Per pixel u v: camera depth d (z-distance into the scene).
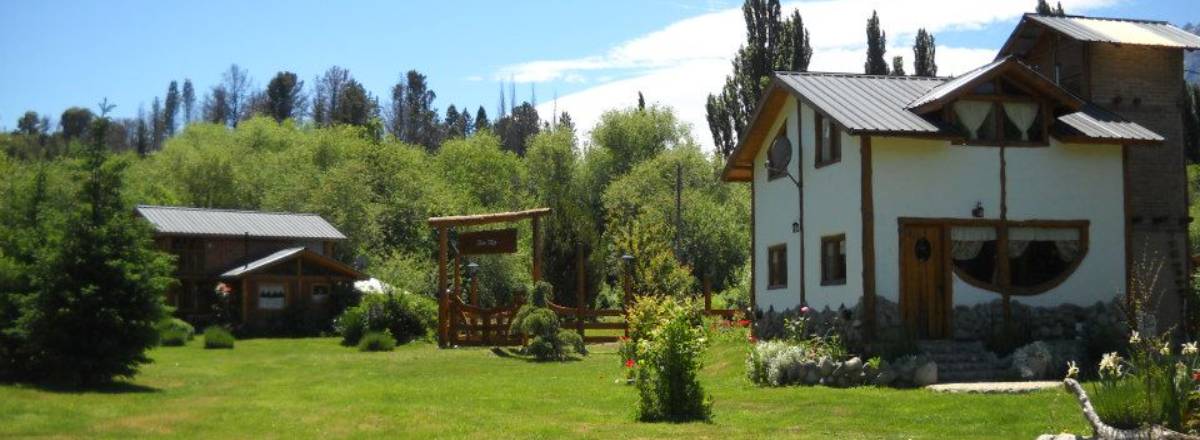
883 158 22.33
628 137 72.44
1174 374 12.95
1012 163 23.09
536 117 124.50
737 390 20.16
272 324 45.03
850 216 22.78
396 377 24.38
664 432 14.30
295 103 130.75
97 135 20.56
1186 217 26.03
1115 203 23.81
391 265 51.00
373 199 63.94
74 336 19.94
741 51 60.06
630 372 20.80
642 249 48.66
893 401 17.62
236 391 20.69
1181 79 26.50
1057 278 23.23
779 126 27.09
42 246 20.48
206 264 48.34
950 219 22.61
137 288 20.50
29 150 81.38
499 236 33.50
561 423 15.52
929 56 53.81
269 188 68.25
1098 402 12.83
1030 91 23.20
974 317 22.48
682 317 16.48
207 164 67.44
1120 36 25.98
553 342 29.17
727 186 65.56
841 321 22.42
